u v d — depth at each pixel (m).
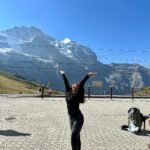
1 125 19.95
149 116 18.66
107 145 14.26
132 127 18.28
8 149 12.94
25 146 13.62
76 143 11.31
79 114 11.61
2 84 164.50
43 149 13.09
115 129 19.31
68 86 11.91
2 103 42.09
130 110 18.69
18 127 19.22
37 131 17.83
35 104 41.03
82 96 11.64
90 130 18.72
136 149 13.54
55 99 56.28
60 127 19.56
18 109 32.38
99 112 30.48
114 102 49.69
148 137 16.70
